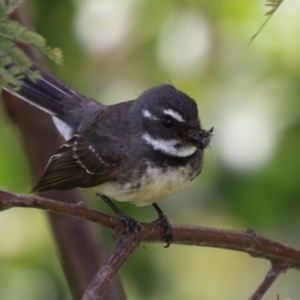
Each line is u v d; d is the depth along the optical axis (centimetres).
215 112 1191
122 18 1211
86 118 1044
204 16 1206
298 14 1154
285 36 1168
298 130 1145
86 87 1247
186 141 917
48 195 962
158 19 1212
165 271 1254
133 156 935
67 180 971
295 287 1323
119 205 1175
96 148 969
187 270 1348
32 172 948
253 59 1198
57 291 1196
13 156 1212
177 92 942
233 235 814
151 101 945
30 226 1238
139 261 1208
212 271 1362
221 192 1175
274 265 823
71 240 839
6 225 1238
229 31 1204
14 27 600
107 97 1245
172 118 916
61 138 1035
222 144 1162
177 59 1233
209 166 1166
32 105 955
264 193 1161
